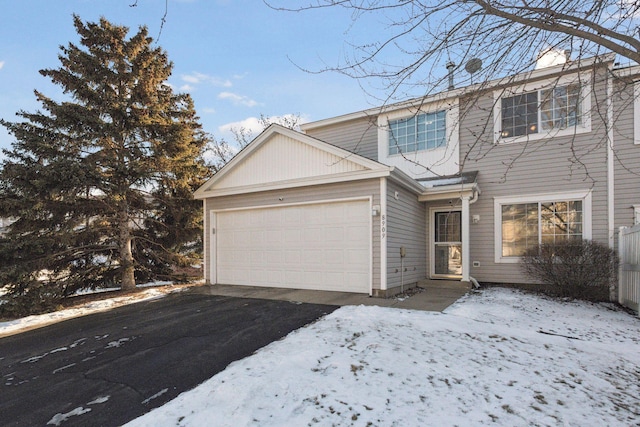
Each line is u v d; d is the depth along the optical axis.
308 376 3.59
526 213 9.36
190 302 7.98
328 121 12.16
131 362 4.43
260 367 3.88
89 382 3.90
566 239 8.51
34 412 3.27
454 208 10.20
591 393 3.35
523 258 8.76
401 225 8.80
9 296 7.55
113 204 9.66
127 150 9.66
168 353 4.69
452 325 5.36
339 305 7.00
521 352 4.36
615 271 7.63
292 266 9.27
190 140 10.64
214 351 4.69
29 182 8.03
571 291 7.85
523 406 3.05
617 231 8.23
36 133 8.74
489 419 2.84
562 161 8.88
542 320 6.03
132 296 9.05
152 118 9.78
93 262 10.20
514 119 9.42
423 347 4.41
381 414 2.90
